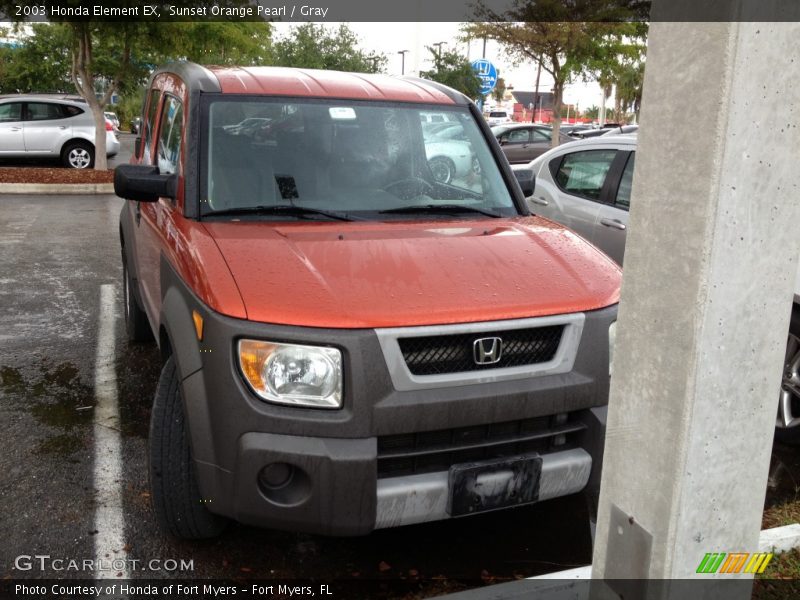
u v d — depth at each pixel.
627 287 2.08
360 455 2.61
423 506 2.74
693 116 1.85
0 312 6.70
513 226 3.73
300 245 3.17
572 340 2.92
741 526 2.09
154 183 3.69
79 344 5.89
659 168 1.95
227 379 2.67
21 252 9.20
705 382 1.93
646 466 2.07
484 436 2.84
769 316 1.96
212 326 2.73
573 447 3.00
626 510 2.15
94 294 7.37
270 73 4.27
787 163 1.87
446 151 4.06
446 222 3.71
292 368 2.65
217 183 3.61
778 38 1.78
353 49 29.50
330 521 2.65
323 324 2.66
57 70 37.50
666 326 1.97
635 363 2.07
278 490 2.71
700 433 1.96
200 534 3.18
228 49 19.14
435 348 2.77
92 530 3.35
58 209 12.66
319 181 3.74
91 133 18.56
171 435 3.03
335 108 4.03
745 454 2.03
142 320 5.68
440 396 2.71
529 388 2.82
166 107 4.59
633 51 18.75
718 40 1.77
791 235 1.92
